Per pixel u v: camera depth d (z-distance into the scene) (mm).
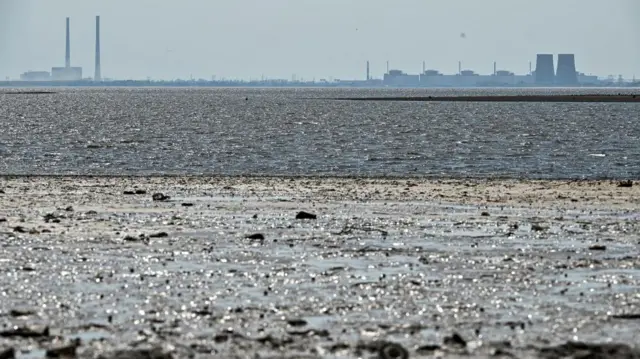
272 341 57000
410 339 58156
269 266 84438
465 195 153125
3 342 56406
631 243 100500
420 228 112125
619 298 70625
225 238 102312
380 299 70062
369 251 93938
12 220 115812
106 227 110625
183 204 137125
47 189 158875
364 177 193250
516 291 73375
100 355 53250
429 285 75688
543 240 102625
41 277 77875
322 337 58438
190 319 63250
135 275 79312
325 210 131125
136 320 62812
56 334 58875
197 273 80500
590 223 117688
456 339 57094
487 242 100875
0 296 70062
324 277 79062
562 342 57500
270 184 172625
